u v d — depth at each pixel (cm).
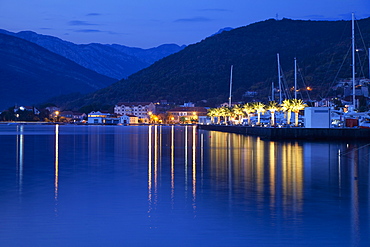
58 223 2877
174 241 2555
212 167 5634
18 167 5662
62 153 7825
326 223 2881
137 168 5547
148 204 3391
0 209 3231
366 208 3266
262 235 2647
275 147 8962
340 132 10788
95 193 3822
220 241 2553
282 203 3419
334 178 4659
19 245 2492
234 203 3422
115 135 15175
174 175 4900
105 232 2705
